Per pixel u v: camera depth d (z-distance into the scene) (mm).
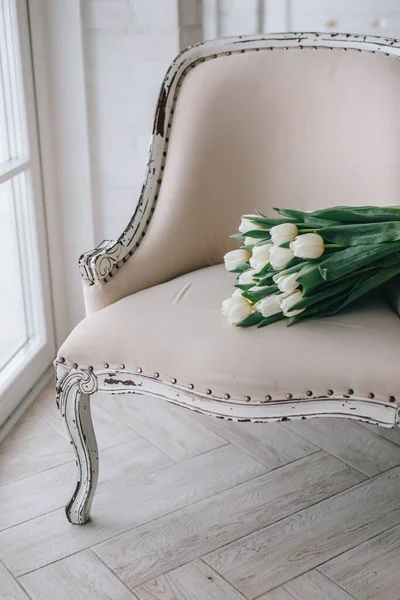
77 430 1565
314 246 1364
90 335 1496
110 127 2219
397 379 1302
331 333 1380
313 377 1336
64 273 2371
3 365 2074
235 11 2170
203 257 1764
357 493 1733
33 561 1545
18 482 1791
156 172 1734
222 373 1369
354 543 1579
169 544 1586
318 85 1716
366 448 1896
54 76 2174
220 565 1526
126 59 2145
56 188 2281
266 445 1916
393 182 1665
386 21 2016
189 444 1925
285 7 2121
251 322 1418
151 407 2094
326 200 1733
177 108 1758
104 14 2107
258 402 1359
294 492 1740
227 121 1744
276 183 1759
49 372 2307
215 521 1651
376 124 1677
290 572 1504
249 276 1446
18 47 2020
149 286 1681
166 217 1707
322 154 1723
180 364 1408
